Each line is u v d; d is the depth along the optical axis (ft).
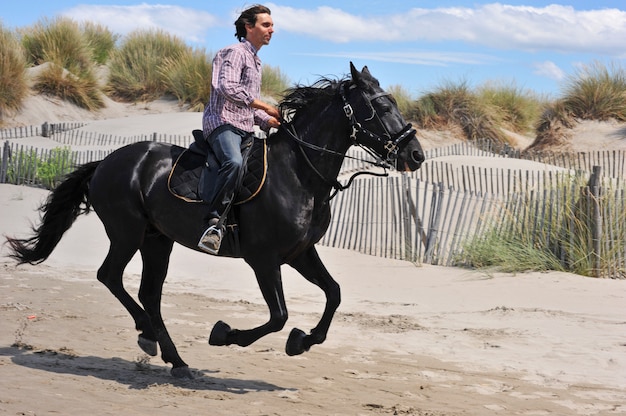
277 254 20.61
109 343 25.73
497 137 107.14
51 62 114.62
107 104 116.26
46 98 111.96
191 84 115.65
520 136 110.93
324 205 21.02
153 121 106.83
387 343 27.55
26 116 107.14
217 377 22.03
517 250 42.68
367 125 20.38
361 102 20.42
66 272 40.83
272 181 20.57
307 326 30.01
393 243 49.06
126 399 18.70
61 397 18.24
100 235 50.55
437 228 46.03
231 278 41.14
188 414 17.69
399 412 18.99
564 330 29.53
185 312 32.04
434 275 41.73
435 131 107.34
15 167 74.79
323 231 21.22
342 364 24.43
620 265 40.57
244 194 20.58
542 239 42.91
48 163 74.28
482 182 65.57
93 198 22.70
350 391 21.11
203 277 41.27
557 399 20.98
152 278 22.65
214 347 26.08
